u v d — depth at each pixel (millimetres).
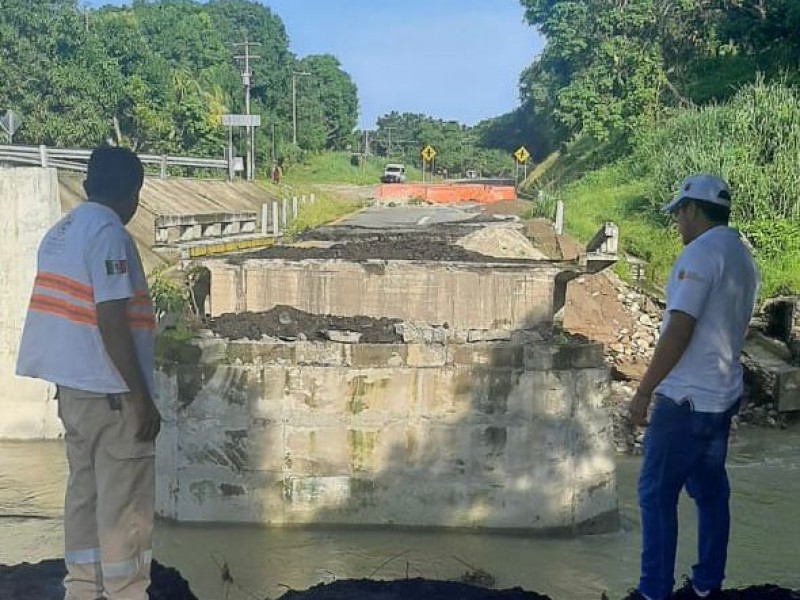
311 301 13617
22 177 16156
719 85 35875
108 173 4582
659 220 24938
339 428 11625
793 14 35062
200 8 76000
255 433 11633
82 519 4715
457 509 11617
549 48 59062
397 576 10164
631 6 40344
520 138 91062
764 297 19797
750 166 23703
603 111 37031
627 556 10875
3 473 14305
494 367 11484
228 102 63531
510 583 10000
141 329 4547
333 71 98312
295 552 10906
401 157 104625
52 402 16391
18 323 16281
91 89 42156
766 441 15672
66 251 4383
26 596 5734
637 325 19141
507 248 17922
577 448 11555
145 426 4441
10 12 40781
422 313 13438
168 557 10758
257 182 40406
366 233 20172
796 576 9766
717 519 5316
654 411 5133
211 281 13805
